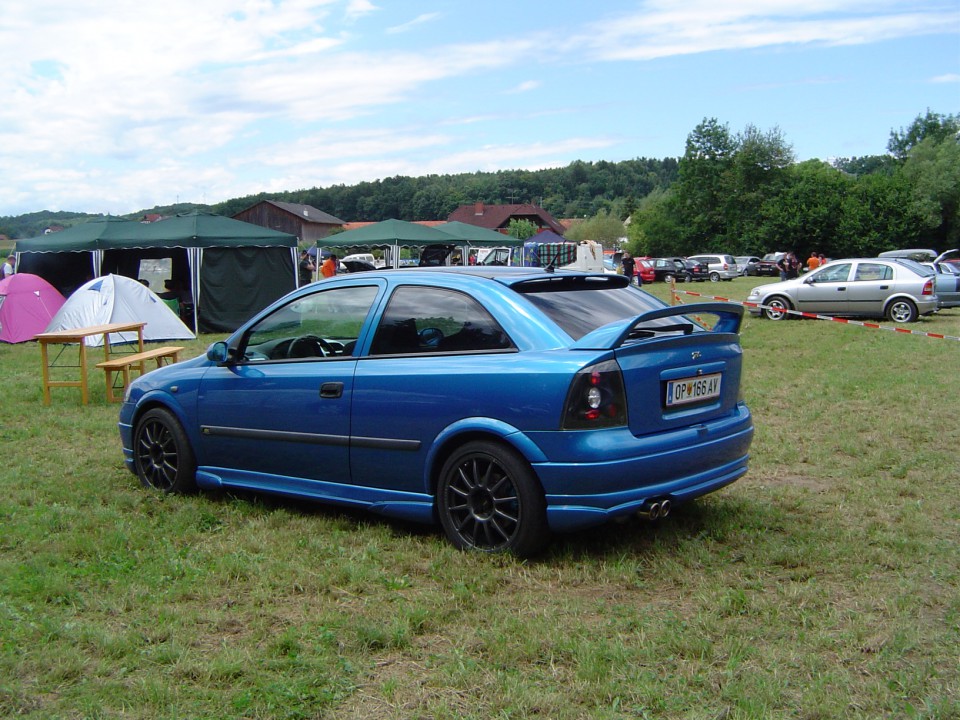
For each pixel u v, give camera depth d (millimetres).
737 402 5176
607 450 4254
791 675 3275
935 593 4102
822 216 67750
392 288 5199
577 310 4816
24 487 6289
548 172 183250
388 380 4930
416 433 4816
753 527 5102
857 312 20906
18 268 21859
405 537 5016
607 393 4297
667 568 4434
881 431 7914
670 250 77500
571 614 3918
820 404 9297
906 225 67062
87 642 3611
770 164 73250
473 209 105562
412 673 3355
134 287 17703
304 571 4418
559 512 4344
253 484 5672
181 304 20375
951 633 3648
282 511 5516
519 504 4461
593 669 3283
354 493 5164
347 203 151000
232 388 5707
